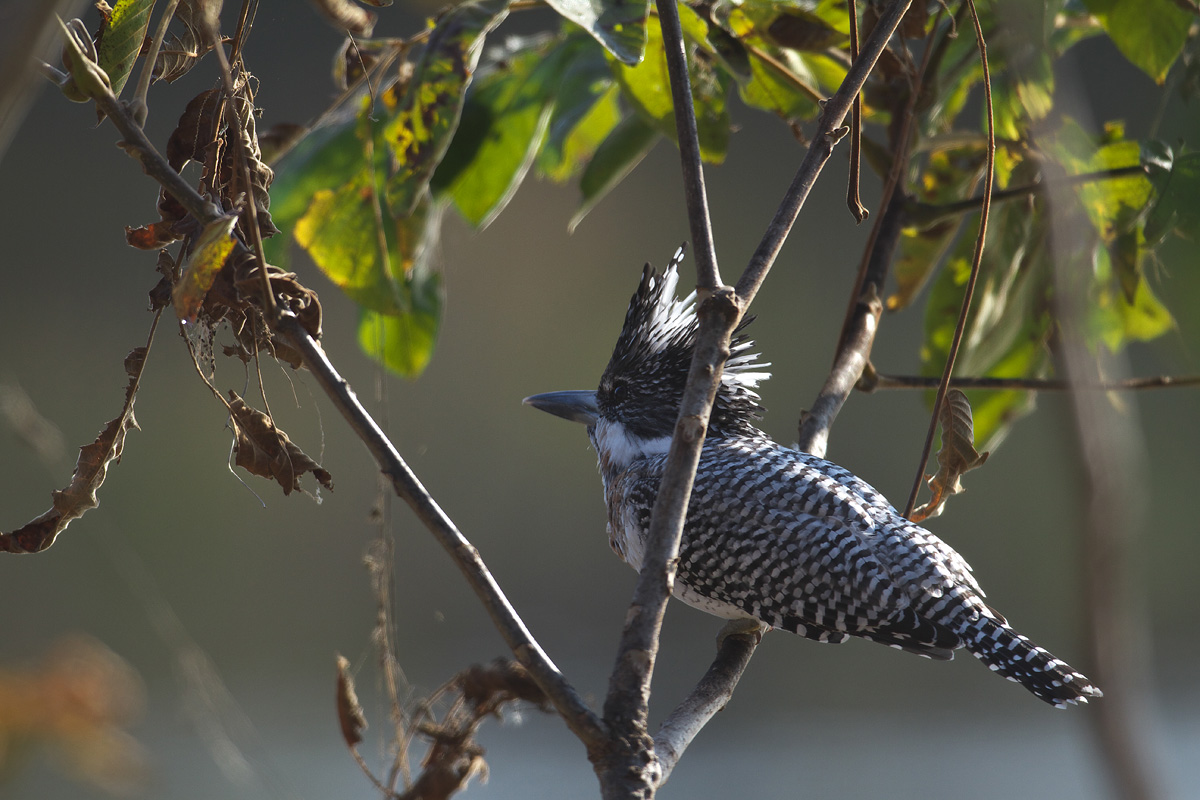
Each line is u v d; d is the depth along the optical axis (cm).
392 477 418
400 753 553
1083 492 234
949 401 659
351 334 2317
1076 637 225
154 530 2111
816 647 2092
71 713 302
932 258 909
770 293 2598
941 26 836
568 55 880
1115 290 841
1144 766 214
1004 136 839
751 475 809
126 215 2516
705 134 797
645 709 392
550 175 1043
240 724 1369
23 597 1930
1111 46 1117
